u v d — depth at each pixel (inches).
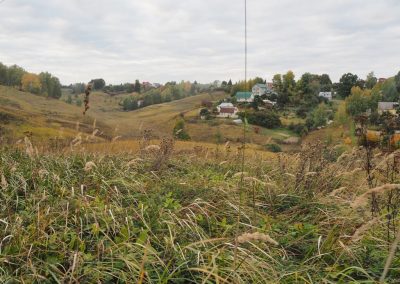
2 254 137.9
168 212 192.5
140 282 117.3
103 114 6584.6
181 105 6884.8
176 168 314.5
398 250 150.5
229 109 4439.0
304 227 184.9
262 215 205.8
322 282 131.9
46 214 167.6
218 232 177.8
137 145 347.6
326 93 5442.9
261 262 141.9
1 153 270.8
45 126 2829.7
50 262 137.5
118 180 229.8
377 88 3250.5
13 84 6515.8
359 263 141.8
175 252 147.1
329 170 267.7
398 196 177.3
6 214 178.5
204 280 121.0
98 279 127.2
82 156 282.5
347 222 183.5
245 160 339.3
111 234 168.7
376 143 216.2
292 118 4015.8
